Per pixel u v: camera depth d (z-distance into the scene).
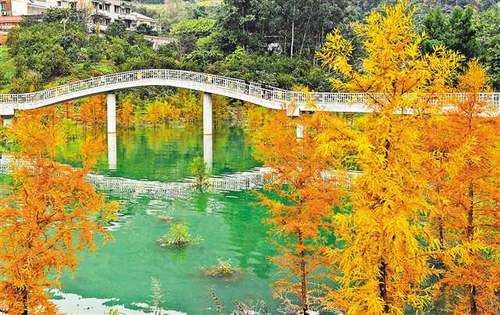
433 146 12.80
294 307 18.09
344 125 10.78
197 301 19.19
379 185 10.11
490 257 17.33
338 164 11.74
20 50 77.06
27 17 94.94
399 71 10.45
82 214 13.38
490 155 13.30
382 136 10.26
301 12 82.25
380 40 10.43
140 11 151.12
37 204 12.58
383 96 10.82
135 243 25.72
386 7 10.83
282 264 17.03
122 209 31.73
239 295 19.69
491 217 14.12
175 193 35.62
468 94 14.27
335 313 17.30
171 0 188.50
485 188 13.53
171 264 23.02
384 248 10.41
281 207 16.17
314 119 15.20
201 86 53.38
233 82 52.41
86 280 21.14
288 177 16.02
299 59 76.12
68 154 35.69
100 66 76.44
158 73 54.62
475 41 48.88
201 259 23.64
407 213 10.16
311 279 20.83
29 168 13.12
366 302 10.79
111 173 41.88
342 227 10.81
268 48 85.44
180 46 88.56
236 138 62.75
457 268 13.53
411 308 17.25
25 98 55.69
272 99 48.88
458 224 13.94
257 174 41.06
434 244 10.91
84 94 55.81
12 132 14.23
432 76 10.64
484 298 13.98
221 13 97.44
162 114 71.00
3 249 13.12
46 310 12.85
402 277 11.30
